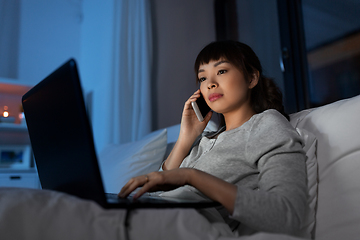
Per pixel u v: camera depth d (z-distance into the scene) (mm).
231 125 1031
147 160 1464
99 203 511
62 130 589
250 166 824
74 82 526
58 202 494
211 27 3297
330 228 735
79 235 463
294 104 2445
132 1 2711
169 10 3072
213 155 885
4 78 2436
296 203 592
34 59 2838
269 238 494
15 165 2527
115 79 2537
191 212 551
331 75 2254
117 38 2584
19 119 2732
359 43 2098
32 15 2875
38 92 673
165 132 1519
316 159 816
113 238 473
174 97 2971
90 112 2812
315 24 2371
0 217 463
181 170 655
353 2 2137
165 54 2982
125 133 2506
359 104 806
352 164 741
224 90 983
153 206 540
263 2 2820
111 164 1537
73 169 579
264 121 846
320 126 864
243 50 1043
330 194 761
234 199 587
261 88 1062
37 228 459
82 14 3105
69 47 3023
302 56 2438
